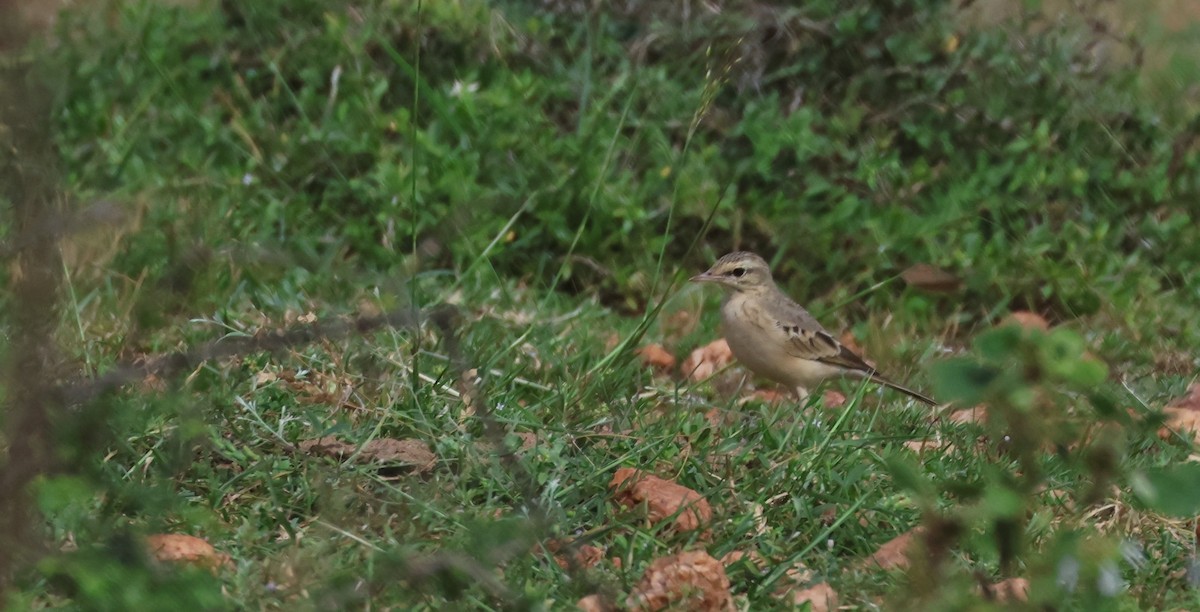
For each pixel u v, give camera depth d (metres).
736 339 13.68
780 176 16.25
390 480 9.59
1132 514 9.73
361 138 15.52
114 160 14.68
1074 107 17.25
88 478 6.88
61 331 10.43
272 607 7.77
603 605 7.96
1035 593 6.26
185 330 11.16
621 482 9.53
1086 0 19.73
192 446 9.03
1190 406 12.82
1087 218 16.62
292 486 9.33
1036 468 6.10
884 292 15.73
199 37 16.56
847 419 11.15
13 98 6.53
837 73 16.91
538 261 15.27
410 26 16.58
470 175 15.23
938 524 6.23
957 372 5.80
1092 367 5.68
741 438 10.59
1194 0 22.94
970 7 17.81
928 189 16.55
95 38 16.11
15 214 6.75
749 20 16.80
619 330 14.02
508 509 9.20
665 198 15.66
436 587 7.58
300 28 16.64
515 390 11.30
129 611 6.38
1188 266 16.42
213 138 15.45
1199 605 8.73
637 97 16.52
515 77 16.23
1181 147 17.17
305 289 12.82
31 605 7.28
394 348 11.16
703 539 9.15
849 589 8.57
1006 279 15.65
